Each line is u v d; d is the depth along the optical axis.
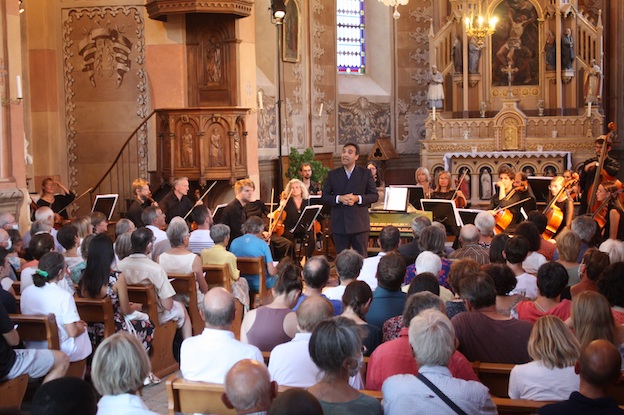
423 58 24.69
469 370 4.76
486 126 22.78
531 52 23.05
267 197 20.27
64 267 6.82
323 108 22.78
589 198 13.58
